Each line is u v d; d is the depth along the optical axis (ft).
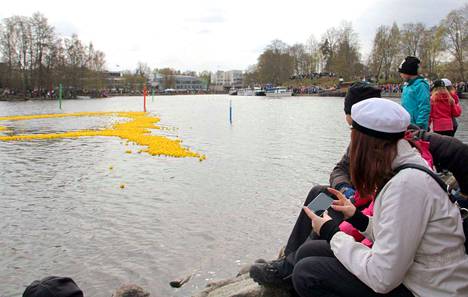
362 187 11.84
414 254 10.63
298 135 95.30
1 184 48.26
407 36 332.60
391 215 10.64
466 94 228.84
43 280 12.59
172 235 32.22
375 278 10.78
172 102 318.24
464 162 14.90
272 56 525.34
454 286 10.69
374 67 358.64
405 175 10.76
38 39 347.36
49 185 47.67
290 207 39.11
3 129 112.37
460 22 258.78
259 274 15.81
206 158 64.95
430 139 15.52
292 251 16.11
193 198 42.09
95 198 42.22
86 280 25.67
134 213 37.37
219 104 271.69
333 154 68.44
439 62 285.64
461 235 10.96
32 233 32.83
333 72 444.14
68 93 382.01
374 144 11.43
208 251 29.37
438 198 10.66
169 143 80.38
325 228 12.62
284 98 371.35
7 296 24.07
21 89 346.33
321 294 12.36
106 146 77.97
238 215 36.78
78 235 32.37
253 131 104.63
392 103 11.67
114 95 542.16
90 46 436.76
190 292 24.21
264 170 55.67
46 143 82.99
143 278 25.79
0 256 28.86
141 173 53.78
